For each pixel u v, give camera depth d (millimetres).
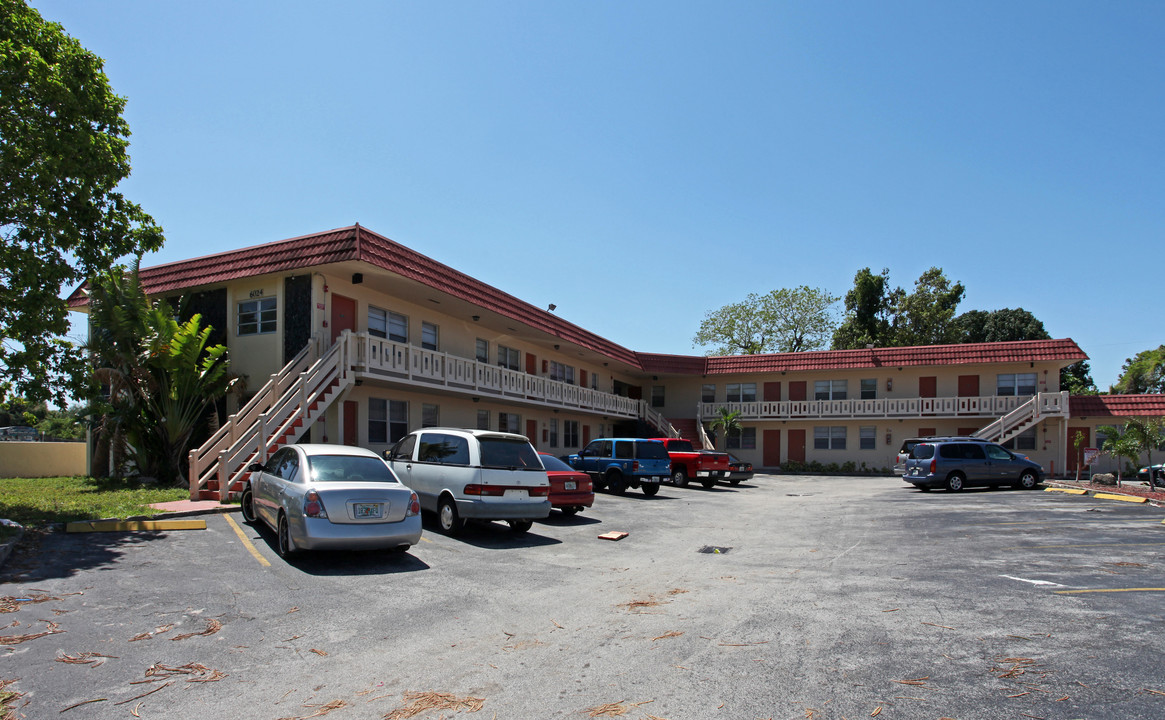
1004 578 8500
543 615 6734
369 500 8859
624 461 20391
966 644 5793
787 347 55500
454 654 5516
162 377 17000
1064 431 32594
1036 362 34625
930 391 37219
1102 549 10680
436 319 23266
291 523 8781
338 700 4543
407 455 13086
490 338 26688
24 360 11922
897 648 5684
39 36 12086
